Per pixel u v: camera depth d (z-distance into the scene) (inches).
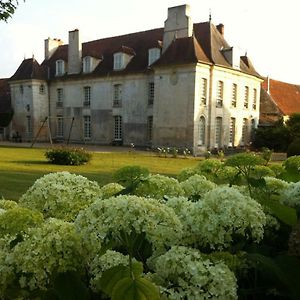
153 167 882.8
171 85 1487.5
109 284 70.5
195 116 1438.2
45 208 100.4
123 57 1704.0
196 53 1437.0
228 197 86.5
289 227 108.5
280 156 1350.9
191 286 71.4
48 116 2041.1
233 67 1572.3
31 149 1417.3
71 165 893.2
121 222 71.5
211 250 89.3
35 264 74.0
